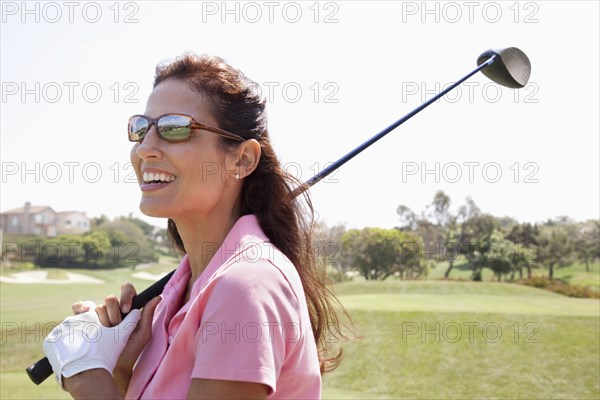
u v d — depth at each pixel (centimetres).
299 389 134
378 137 211
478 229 3066
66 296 2270
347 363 1214
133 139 155
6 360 1152
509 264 2862
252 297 124
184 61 158
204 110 153
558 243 3062
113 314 158
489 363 1205
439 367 1191
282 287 130
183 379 132
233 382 119
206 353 122
